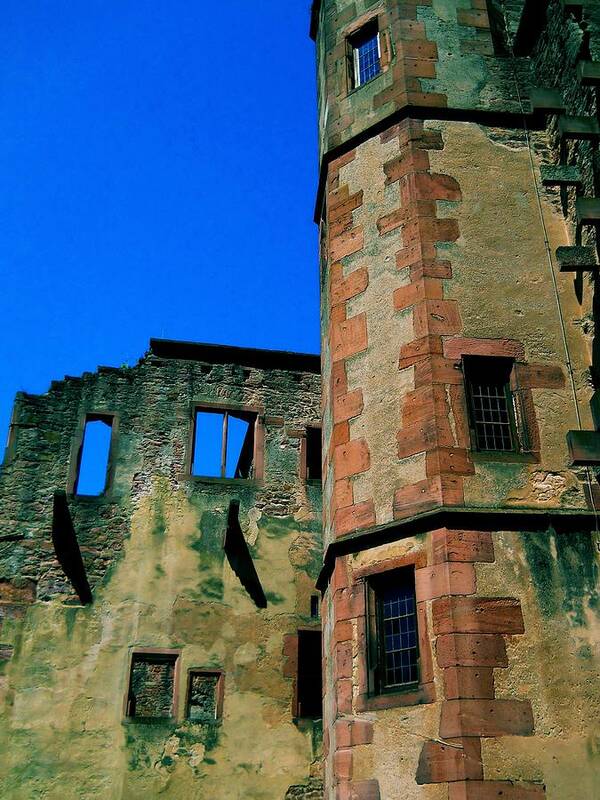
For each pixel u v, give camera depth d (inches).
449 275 391.5
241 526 541.3
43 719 467.2
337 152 461.1
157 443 555.2
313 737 492.1
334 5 517.7
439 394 360.5
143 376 573.9
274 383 592.7
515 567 322.0
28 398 549.0
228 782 471.8
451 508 330.6
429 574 323.6
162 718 480.1
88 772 459.5
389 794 303.1
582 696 303.0
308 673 513.0
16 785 450.6
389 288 400.5
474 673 301.7
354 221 433.7
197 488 548.1
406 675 323.6
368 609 339.9
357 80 484.7
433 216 406.9
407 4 474.9
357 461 373.1
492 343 377.1
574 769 291.0
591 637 313.4
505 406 368.8
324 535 432.1
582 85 388.2
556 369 375.2
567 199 417.7
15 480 526.0
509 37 483.2
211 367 587.2
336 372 401.7
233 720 487.8
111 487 536.1
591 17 410.3
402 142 433.1
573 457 340.5
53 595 499.2
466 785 284.4
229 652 505.0
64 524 486.3
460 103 443.5
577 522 334.0
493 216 412.2
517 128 443.5
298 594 529.3
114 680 483.2
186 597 513.3
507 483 343.6
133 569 515.2
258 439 572.4
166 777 466.3
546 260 404.2
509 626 311.0
